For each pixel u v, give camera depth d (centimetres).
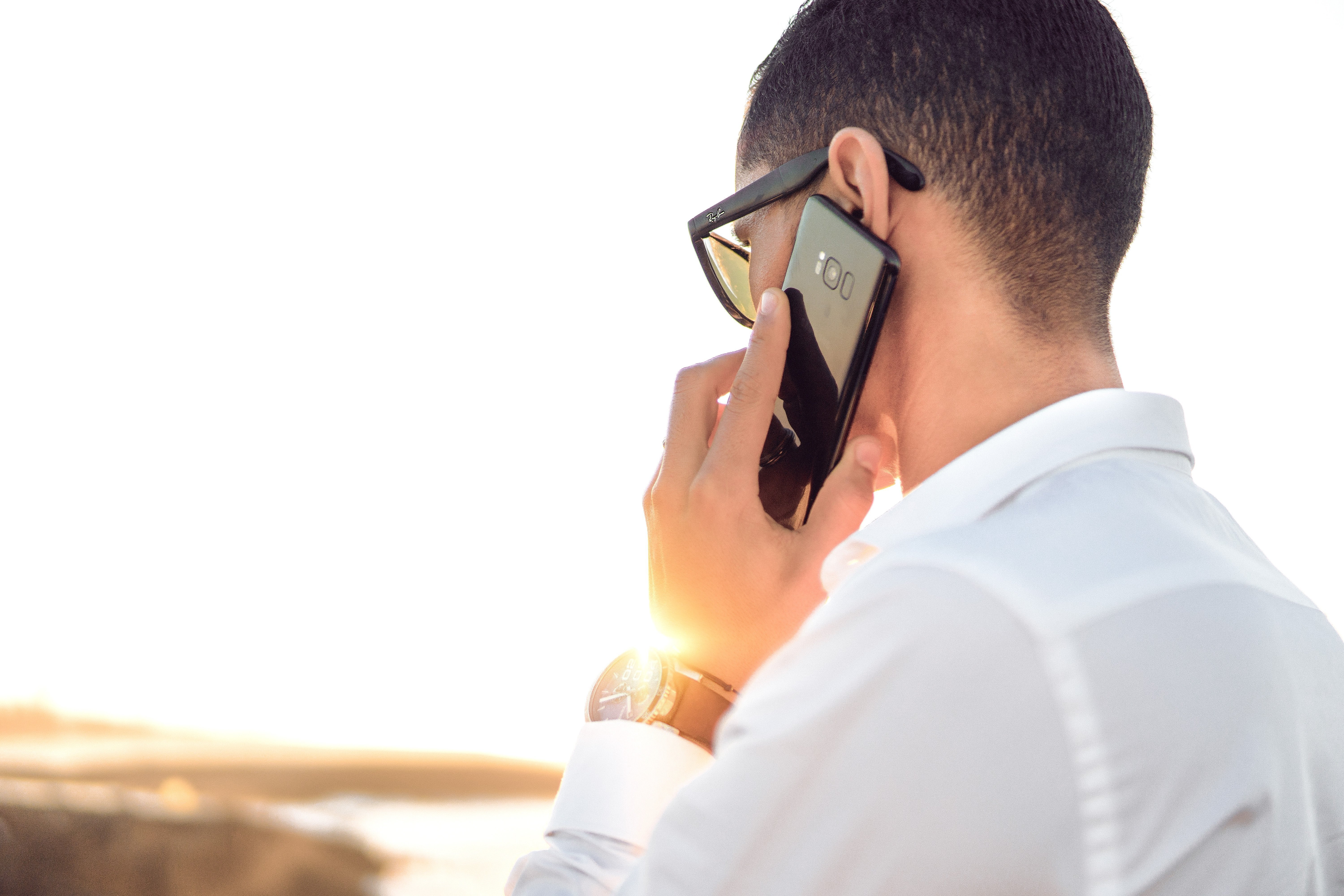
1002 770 55
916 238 90
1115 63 89
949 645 57
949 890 55
